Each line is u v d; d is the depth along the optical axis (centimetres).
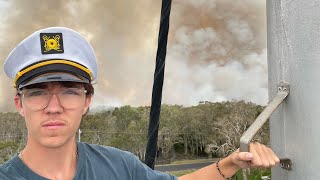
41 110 57
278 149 62
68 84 58
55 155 60
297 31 56
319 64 52
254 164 57
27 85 57
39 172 60
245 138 56
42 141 57
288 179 59
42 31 60
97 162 67
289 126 58
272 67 65
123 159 70
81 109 59
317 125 52
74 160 65
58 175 61
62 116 57
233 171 65
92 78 64
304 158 55
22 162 60
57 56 59
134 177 70
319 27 52
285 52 59
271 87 65
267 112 57
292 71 57
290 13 58
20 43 59
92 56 64
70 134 58
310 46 54
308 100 54
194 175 69
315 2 53
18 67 59
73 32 62
